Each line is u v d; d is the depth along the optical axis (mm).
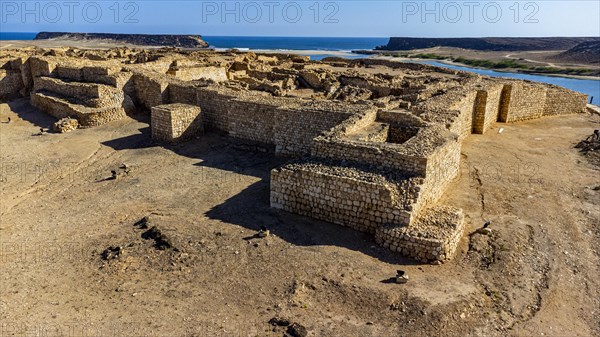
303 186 15430
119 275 12414
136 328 10242
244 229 14844
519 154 23156
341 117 19750
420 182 14148
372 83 37969
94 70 32438
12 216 17031
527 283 12047
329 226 14938
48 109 31844
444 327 10250
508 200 17234
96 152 24344
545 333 10250
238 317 10586
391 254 13359
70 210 17344
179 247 13602
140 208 17078
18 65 37875
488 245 13805
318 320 10461
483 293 11539
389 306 10883
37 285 12211
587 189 18438
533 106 31922
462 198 17281
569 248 13906
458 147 19016
